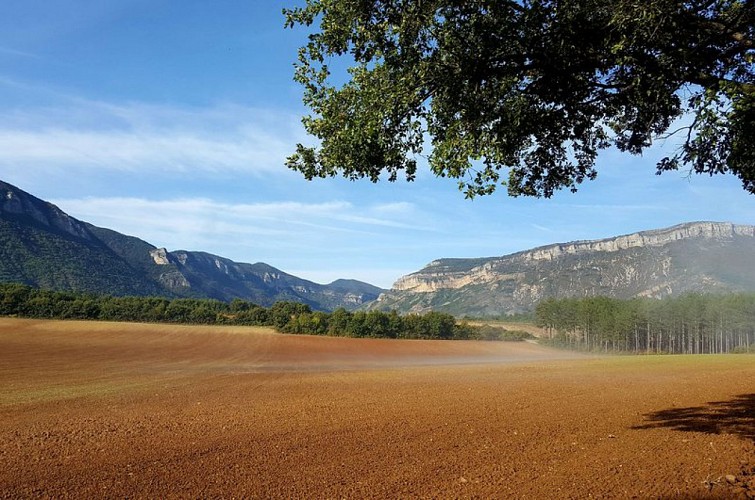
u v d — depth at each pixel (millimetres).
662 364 45781
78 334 90625
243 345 84562
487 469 9594
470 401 21125
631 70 7762
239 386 31328
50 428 15711
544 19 7832
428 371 45000
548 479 8727
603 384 27656
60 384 33219
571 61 7957
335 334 103438
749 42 6918
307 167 9203
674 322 100875
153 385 32344
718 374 32469
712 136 7363
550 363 55312
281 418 17250
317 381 34750
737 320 94812
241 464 10578
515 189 10672
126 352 71688
